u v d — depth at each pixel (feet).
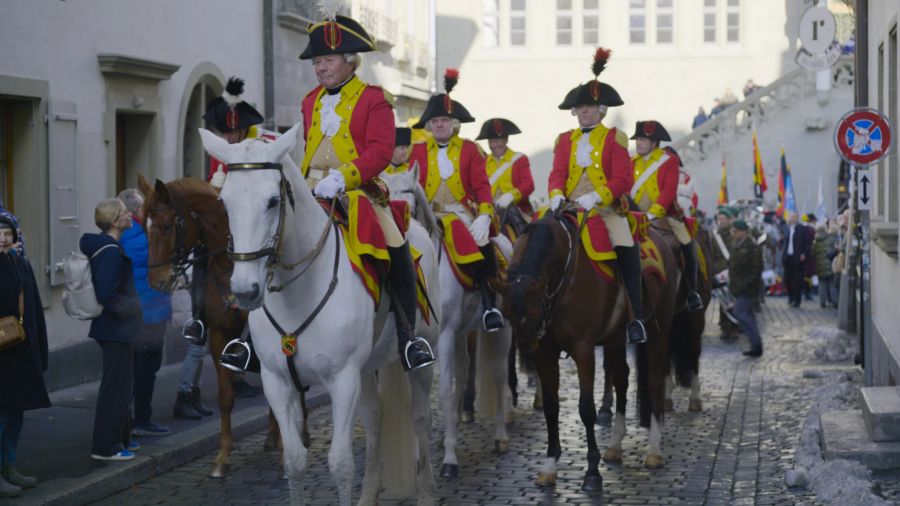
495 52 158.10
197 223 35.60
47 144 53.01
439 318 33.60
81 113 55.88
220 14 71.41
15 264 33.47
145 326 41.78
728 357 72.64
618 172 37.93
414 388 32.45
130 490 36.70
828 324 93.76
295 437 26.37
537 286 34.78
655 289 39.70
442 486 37.27
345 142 28.63
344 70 29.04
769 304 114.73
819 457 39.27
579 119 39.27
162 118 63.72
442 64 158.40
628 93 156.15
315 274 26.08
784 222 125.59
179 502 35.29
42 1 52.49
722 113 139.64
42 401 33.73
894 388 42.06
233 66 73.56
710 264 52.85
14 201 52.42
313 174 29.07
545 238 35.42
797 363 69.05
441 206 42.22
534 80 157.38
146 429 42.09
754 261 72.49
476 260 39.32
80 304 36.78
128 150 63.21
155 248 35.17
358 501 33.53
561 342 36.73
